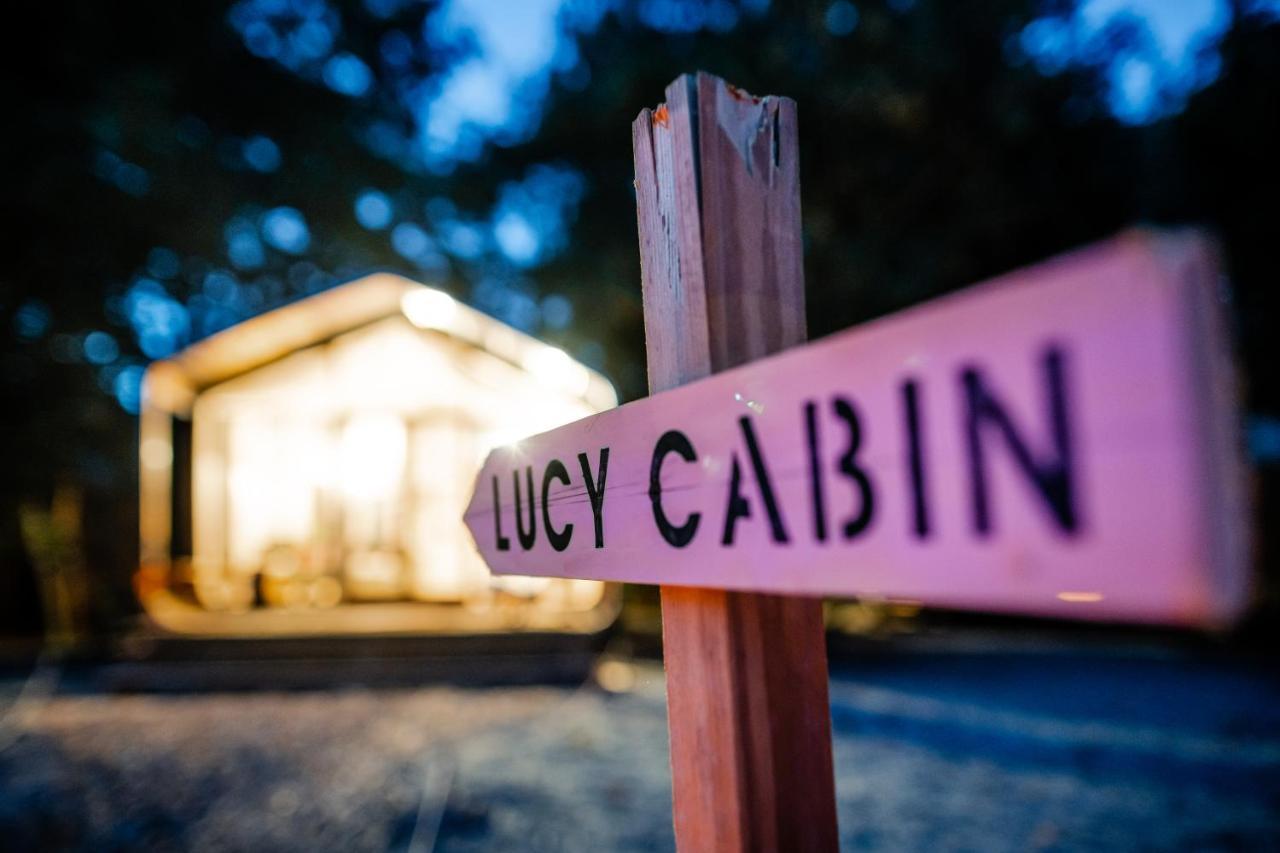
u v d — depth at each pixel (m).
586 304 11.47
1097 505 0.38
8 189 8.41
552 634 7.95
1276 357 10.48
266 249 13.51
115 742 5.56
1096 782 4.81
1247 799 4.48
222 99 11.44
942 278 9.70
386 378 9.05
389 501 9.12
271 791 4.51
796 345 0.88
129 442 11.91
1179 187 10.39
